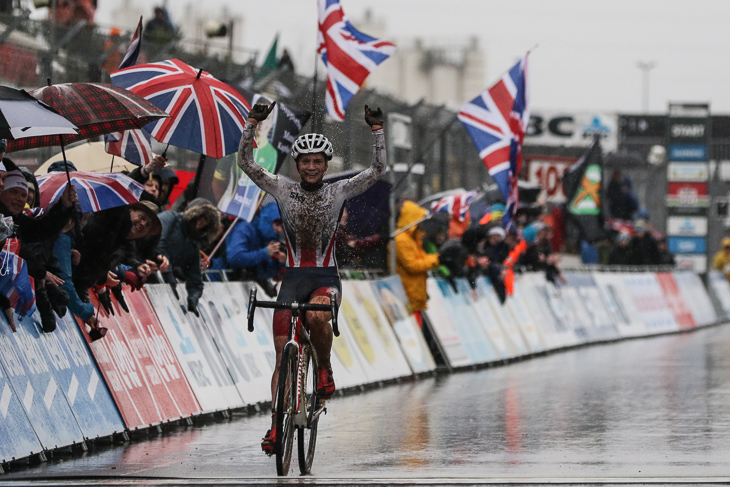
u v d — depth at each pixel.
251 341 32.94
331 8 37.34
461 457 21.36
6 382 20.70
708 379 39.09
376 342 39.69
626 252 77.75
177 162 40.34
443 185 56.22
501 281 52.56
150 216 25.42
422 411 30.20
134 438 24.98
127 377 25.53
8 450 19.86
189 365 28.64
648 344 62.50
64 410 22.41
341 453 22.25
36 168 35.59
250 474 19.39
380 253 44.41
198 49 42.12
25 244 22.41
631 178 95.75
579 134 94.50
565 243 84.00
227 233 33.69
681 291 82.88
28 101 20.12
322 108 42.34
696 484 17.09
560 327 59.19
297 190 19.53
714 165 103.31
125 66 28.17
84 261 24.55
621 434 24.81
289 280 19.61
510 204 44.22
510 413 29.41
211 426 27.53
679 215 95.56
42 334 22.78
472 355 47.41
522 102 44.12
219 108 27.12
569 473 19.00
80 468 20.30
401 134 50.19
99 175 24.69
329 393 20.12
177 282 30.14
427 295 44.59
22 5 41.97
